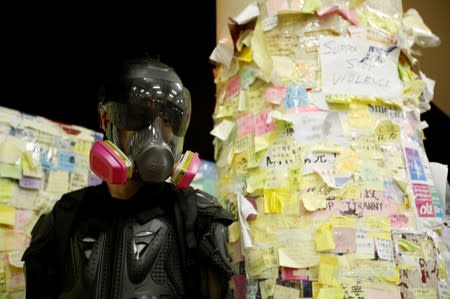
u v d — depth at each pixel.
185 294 1.01
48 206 1.58
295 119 1.18
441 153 2.95
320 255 1.08
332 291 1.05
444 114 2.91
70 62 2.30
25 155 1.56
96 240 1.01
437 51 2.79
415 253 1.12
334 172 1.13
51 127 1.68
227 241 1.05
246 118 1.28
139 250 0.99
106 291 0.96
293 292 1.09
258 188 1.19
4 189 1.48
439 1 2.78
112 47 2.42
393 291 1.06
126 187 1.05
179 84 1.09
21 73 2.13
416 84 1.28
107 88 1.07
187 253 1.02
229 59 1.37
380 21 1.29
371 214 1.11
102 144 0.99
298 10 1.24
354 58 1.21
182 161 1.04
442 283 1.16
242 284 1.19
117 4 2.38
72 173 1.69
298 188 1.14
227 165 1.33
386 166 1.16
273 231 1.15
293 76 1.21
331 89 1.18
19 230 1.50
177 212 1.04
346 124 1.16
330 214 1.10
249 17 1.32
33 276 1.01
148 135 1.01
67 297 0.97
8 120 1.55
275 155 1.19
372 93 1.20
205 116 2.70
